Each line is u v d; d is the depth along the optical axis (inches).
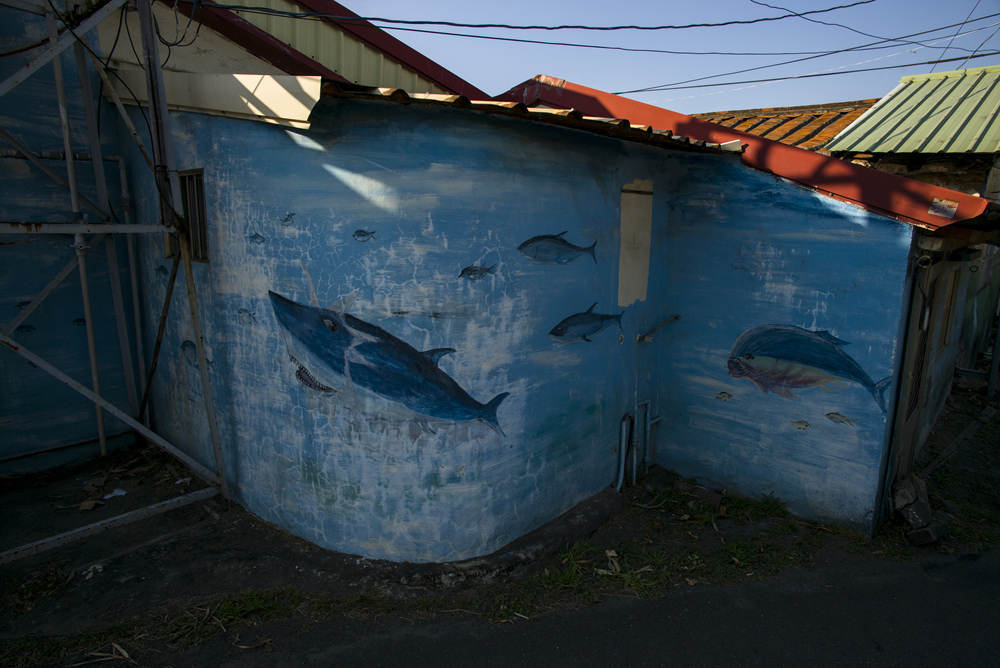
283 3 252.1
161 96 158.2
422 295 154.7
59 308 225.5
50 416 227.6
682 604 160.1
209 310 191.5
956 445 268.2
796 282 195.3
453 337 158.1
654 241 216.7
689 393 227.5
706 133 203.8
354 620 149.6
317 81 136.5
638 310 215.0
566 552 180.9
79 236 198.4
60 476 223.6
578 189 179.9
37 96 211.2
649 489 223.3
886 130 266.5
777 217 196.4
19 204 212.1
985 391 344.8
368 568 164.6
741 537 192.7
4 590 156.6
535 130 163.9
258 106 155.1
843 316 186.9
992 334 440.8
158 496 207.9
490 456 168.9
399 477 163.0
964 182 236.8
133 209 233.1
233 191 171.6
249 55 247.8
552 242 174.4
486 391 164.9
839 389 190.7
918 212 167.5
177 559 170.4
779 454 206.7
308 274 161.2
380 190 151.1
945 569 176.2
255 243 169.6
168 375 227.8
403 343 156.6
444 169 150.9
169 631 142.9
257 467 186.9
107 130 229.0
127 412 247.8
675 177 217.9
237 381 186.1
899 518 199.9
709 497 215.2
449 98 131.8
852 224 181.6
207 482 211.0
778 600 162.2
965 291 294.2
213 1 226.8
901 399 189.8
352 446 164.6
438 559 167.3
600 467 210.1
